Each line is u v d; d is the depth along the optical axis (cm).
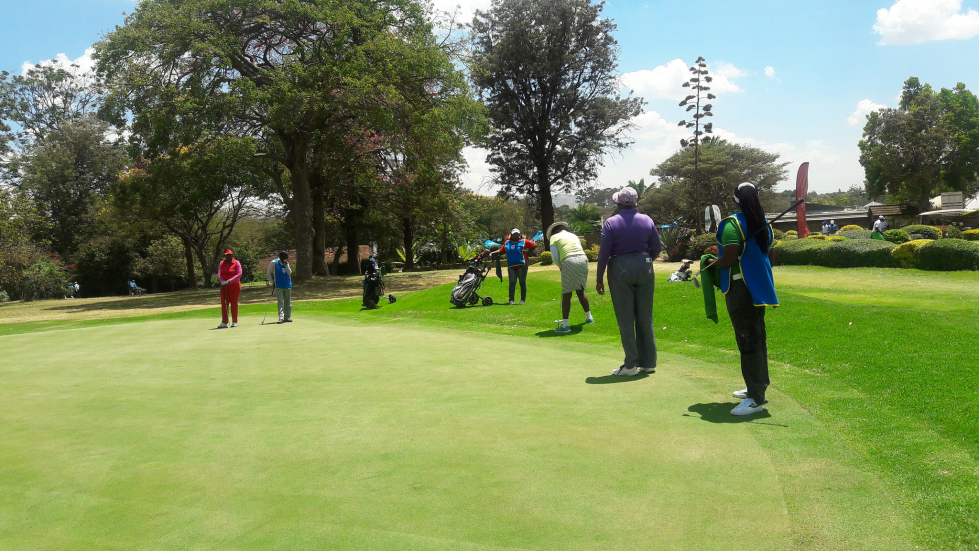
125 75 2202
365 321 1174
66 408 485
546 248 4094
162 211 2991
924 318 668
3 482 317
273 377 589
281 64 2448
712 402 445
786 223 4969
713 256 466
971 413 371
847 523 241
